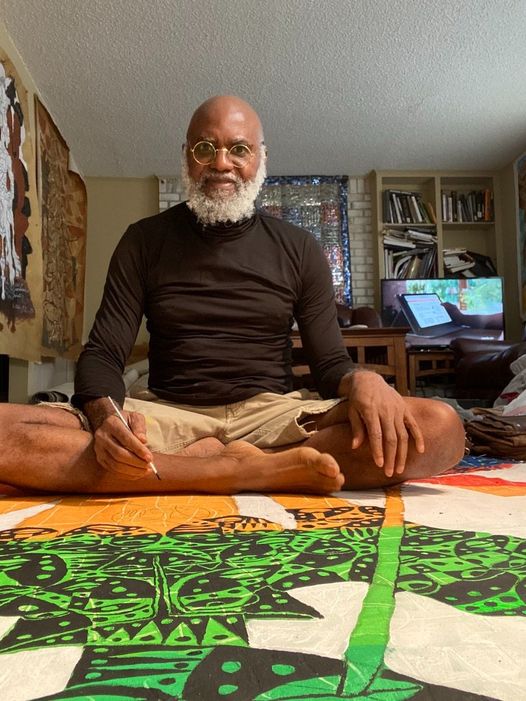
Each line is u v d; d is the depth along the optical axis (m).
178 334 1.54
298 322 1.64
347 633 0.53
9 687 0.44
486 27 3.49
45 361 4.30
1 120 3.12
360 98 4.31
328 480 1.19
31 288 3.57
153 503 1.17
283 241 1.60
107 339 1.48
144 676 0.45
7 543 0.86
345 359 1.54
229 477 1.23
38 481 1.24
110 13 3.26
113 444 1.15
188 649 0.50
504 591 0.64
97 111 4.38
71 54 3.63
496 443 1.97
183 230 1.58
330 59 3.78
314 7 3.26
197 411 1.51
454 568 0.72
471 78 4.07
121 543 0.86
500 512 1.05
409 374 5.30
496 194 5.89
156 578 0.70
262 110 4.45
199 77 3.96
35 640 0.52
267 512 1.07
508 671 0.46
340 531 0.92
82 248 5.32
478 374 4.32
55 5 3.18
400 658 0.48
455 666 0.47
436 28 3.48
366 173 5.87
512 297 5.71
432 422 1.26
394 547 0.82
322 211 5.88
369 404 1.20
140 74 3.89
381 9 3.29
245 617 0.57
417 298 5.46
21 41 3.47
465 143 5.19
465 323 5.45
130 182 5.78
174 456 1.27
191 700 0.42
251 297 1.54
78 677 0.45
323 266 1.63
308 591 0.64
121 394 1.37
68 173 4.92
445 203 5.85
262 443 1.42
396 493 1.28
